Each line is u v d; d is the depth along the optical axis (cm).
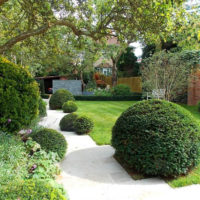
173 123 250
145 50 1423
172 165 239
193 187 226
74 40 527
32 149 276
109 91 1533
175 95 919
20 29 522
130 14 354
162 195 211
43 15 404
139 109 280
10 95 340
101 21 395
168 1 285
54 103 993
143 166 253
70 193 216
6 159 220
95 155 341
